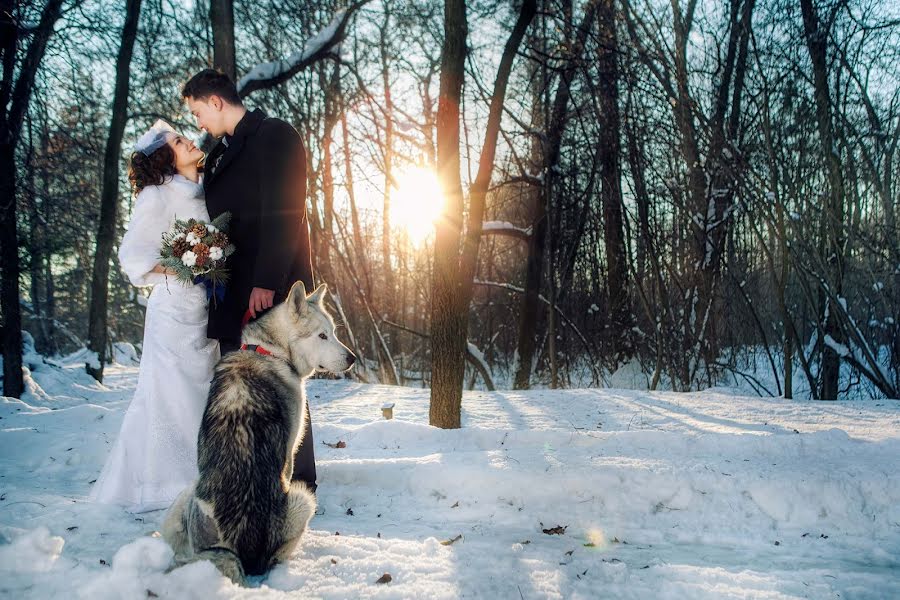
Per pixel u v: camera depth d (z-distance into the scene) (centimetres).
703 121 1238
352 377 1573
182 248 392
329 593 274
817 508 422
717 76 1433
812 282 1358
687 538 396
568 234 1742
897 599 289
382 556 329
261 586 268
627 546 380
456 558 332
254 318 354
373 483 488
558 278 1733
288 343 343
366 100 1551
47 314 2916
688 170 1423
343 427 661
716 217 1429
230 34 1036
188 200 416
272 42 1398
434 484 471
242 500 288
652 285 1462
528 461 488
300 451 426
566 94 1530
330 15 1443
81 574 256
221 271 400
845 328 1237
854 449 527
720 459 502
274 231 391
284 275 391
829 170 1172
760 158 1293
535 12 794
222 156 412
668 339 1361
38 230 1516
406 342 2822
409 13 1522
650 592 290
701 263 1412
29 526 357
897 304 1288
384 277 2755
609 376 1689
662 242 1453
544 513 432
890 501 423
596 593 289
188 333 411
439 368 695
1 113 1024
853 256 1398
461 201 694
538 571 313
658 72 1240
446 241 685
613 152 1399
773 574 321
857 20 1169
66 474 532
